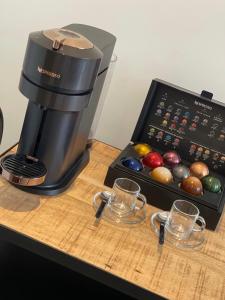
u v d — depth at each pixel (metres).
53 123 0.99
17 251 1.22
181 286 0.91
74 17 1.35
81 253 0.91
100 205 1.05
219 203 1.12
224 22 1.26
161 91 1.23
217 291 0.92
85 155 1.23
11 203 0.99
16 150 1.12
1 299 1.07
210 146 1.22
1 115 1.02
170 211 1.09
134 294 0.88
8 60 1.45
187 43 1.30
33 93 0.92
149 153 1.21
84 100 0.96
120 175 1.14
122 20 1.32
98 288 1.19
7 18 1.40
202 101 1.20
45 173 0.98
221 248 1.05
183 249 1.01
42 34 0.92
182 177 1.17
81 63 0.89
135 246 0.98
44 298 1.11
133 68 1.36
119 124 1.43
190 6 1.27
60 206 1.03
